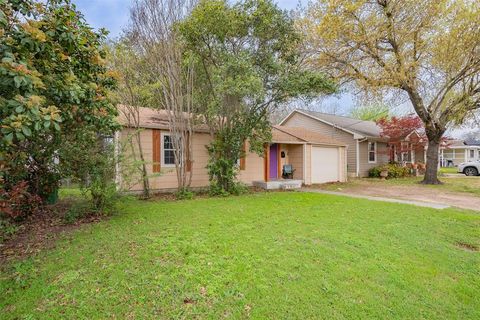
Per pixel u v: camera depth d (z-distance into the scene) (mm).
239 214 6180
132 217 5727
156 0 8367
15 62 2965
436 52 11836
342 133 18703
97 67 4848
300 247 4102
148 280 3027
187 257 3635
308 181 13805
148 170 9266
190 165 9406
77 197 7695
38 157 5426
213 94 8961
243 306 2637
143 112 10555
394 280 3227
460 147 32688
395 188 12367
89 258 3561
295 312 2570
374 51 12664
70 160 5523
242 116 9320
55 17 3836
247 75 7918
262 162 12727
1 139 2998
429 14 11430
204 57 8836
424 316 2619
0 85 2900
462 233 5172
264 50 9070
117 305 2605
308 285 3027
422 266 3646
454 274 3488
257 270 3320
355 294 2904
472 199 9273
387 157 20234
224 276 3152
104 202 5777
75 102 4133
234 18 8227
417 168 20047
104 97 5035
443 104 14062
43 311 2514
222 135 9453
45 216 5625
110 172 5812
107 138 6504
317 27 12023
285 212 6496
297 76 9008
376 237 4688
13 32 3281
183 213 6176
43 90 3641
